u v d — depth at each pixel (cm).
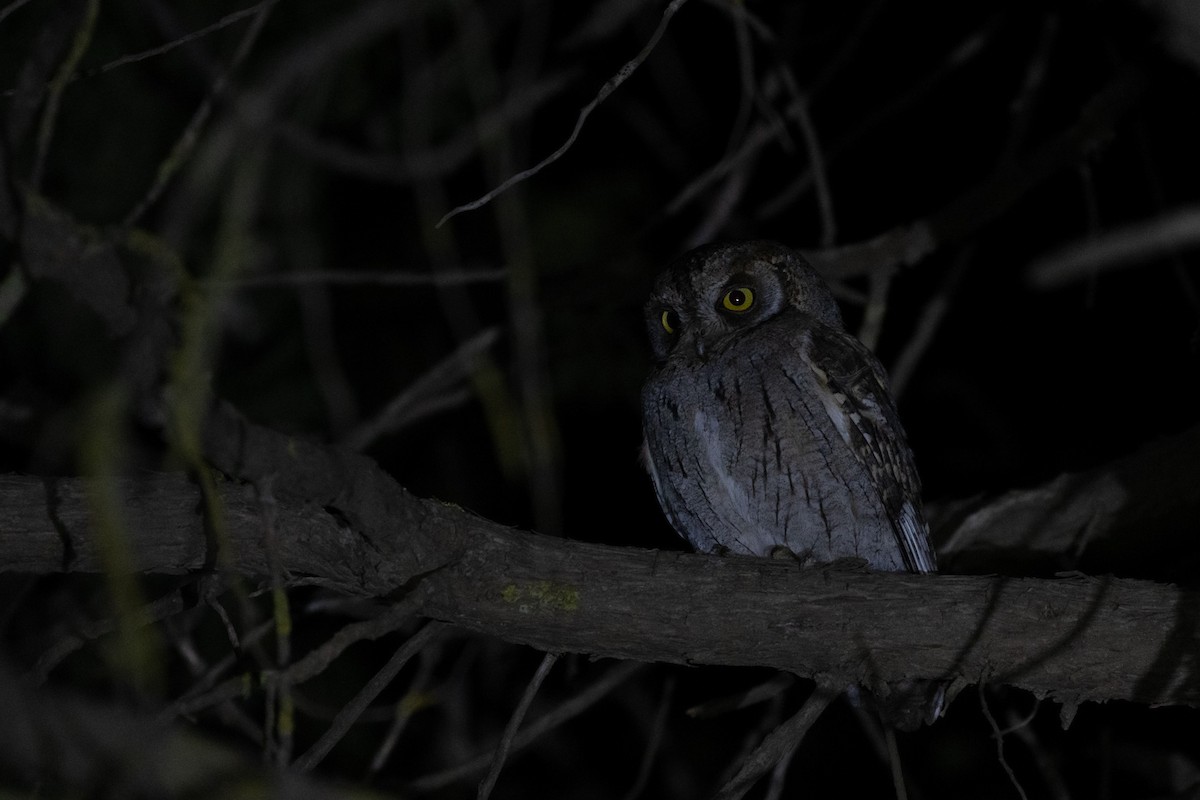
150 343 437
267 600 945
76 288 445
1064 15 1070
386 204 1311
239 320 1219
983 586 678
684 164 1316
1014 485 1120
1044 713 1097
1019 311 1305
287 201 1120
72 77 555
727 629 680
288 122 825
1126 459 991
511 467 652
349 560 626
